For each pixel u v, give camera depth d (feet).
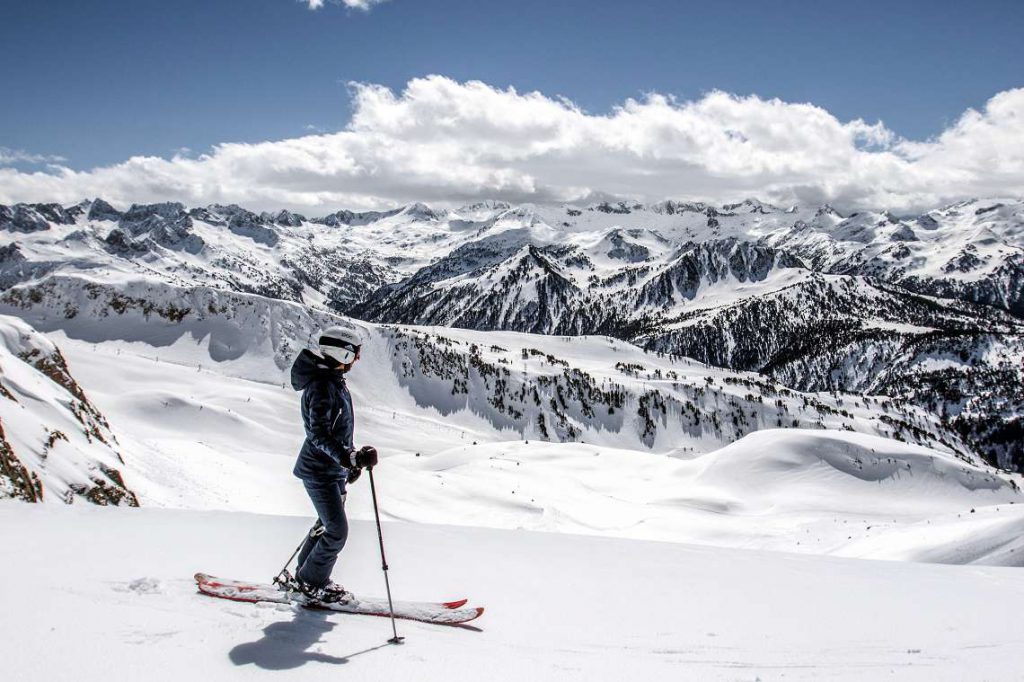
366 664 15.34
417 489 231.50
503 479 282.56
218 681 13.76
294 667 14.80
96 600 17.87
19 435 90.58
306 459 19.04
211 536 28.12
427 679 14.74
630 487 297.74
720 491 289.94
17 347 171.32
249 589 19.74
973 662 19.75
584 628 20.48
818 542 168.66
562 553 32.42
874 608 26.18
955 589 31.17
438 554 30.09
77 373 492.95
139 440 184.75
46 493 82.07
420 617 19.30
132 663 14.14
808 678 17.51
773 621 23.24
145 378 513.45
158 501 118.73
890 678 17.87
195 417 369.50
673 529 206.90
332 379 18.89
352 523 37.22
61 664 13.70
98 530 27.58
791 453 321.32
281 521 33.47
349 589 23.38
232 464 210.59
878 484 304.09
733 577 30.19
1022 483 451.94
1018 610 27.07
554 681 15.38
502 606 22.26
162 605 18.02
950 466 319.88
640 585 27.04
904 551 129.90
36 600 17.35
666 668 17.33
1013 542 116.47
